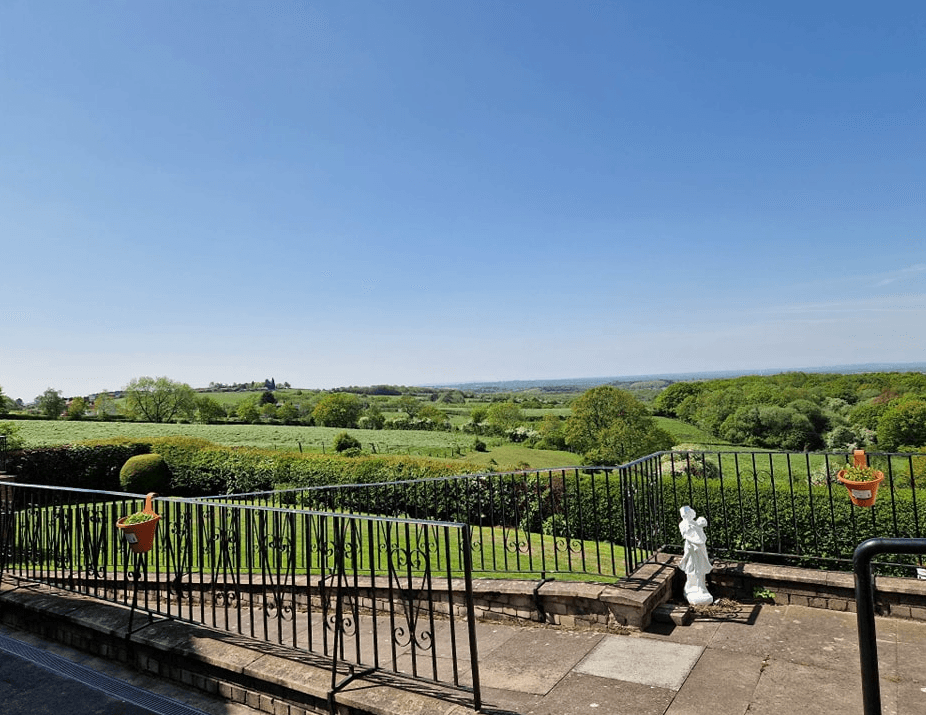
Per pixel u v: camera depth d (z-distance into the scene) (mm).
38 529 5977
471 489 12875
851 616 4891
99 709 3939
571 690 3766
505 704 3572
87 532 5477
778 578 5238
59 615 4984
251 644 4234
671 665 4082
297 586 6281
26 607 5262
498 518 12695
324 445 31406
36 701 4062
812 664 4035
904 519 7965
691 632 4652
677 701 3580
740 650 4293
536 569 7305
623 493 5469
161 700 4043
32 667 4598
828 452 5531
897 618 4828
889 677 3822
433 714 3268
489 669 4148
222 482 20844
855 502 5289
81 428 32719
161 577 6941
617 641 4551
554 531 5598
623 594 4773
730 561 5695
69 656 4793
